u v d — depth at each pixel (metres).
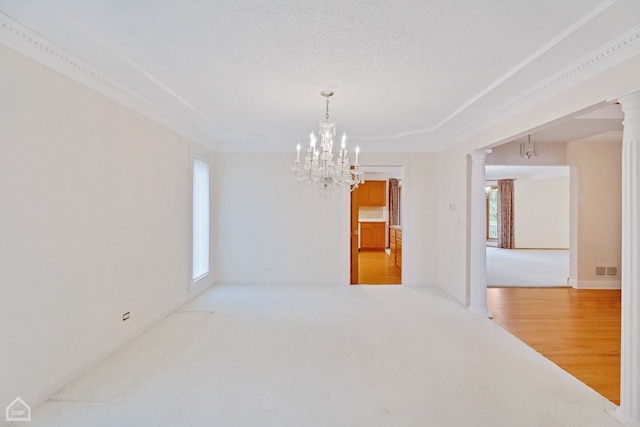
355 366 2.65
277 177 5.29
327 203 5.29
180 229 4.09
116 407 2.08
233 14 1.78
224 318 3.74
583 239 5.30
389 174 9.40
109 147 2.76
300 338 3.20
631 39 1.84
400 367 2.63
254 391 2.28
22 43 1.93
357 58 2.31
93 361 2.60
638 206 1.93
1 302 1.87
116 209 2.86
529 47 2.11
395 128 4.20
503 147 5.22
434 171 5.24
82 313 2.48
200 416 2.01
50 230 2.19
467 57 2.27
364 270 6.75
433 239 5.27
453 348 2.99
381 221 9.81
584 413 2.06
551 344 3.12
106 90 2.67
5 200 1.89
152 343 3.05
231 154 5.29
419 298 4.59
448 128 4.13
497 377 2.48
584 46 2.02
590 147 5.27
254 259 5.32
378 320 3.71
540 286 5.41
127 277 3.03
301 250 5.31
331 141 3.22
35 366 2.09
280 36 2.02
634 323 1.93
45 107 2.13
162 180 3.64
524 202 10.31
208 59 2.32
